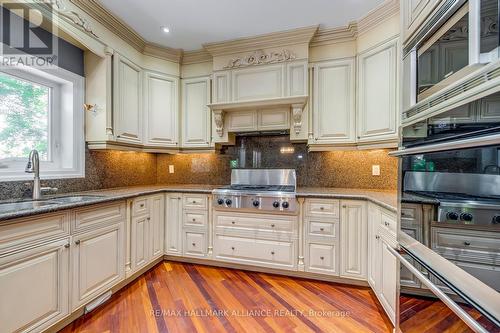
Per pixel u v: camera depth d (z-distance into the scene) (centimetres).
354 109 241
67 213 161
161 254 266
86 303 175
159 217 264
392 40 205
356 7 207
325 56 250
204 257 261
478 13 79
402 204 131
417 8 118
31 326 138
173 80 292
